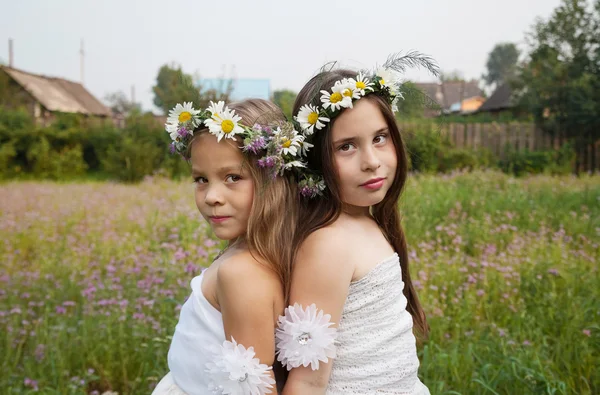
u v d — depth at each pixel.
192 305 1.75
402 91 1.97
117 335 3.44
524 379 2.77
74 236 6.20
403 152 1.78
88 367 3.27
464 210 6.56
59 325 3.54
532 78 12.74
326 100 1.66
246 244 1.69
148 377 3.02
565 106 12.25
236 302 1.56
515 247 4.77
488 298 4.03
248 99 1.79
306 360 1.52
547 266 4.38
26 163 16.00
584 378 2.82
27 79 28.41
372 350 1.69
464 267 4.38
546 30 12.71
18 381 3.04
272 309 1.59
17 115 16.33
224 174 1.61
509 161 12.16
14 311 3.71
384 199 1.91
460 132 12.78
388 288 1.73
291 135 1.63
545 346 3.20
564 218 6.00
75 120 17.11
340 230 1.69
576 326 3.29
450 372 2.95
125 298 4.08
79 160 15.84
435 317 3.54
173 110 1.69
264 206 1.61
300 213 1.74
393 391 1.72
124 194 8.85
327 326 1.53
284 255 1.63
